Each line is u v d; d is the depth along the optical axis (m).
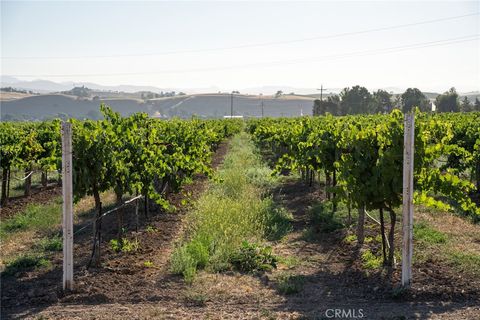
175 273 8.70
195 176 21.48
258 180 19.08
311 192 16.91
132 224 12.48
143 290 7.90
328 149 12.88
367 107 90.88
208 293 7.81
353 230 11.48
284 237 11.34
